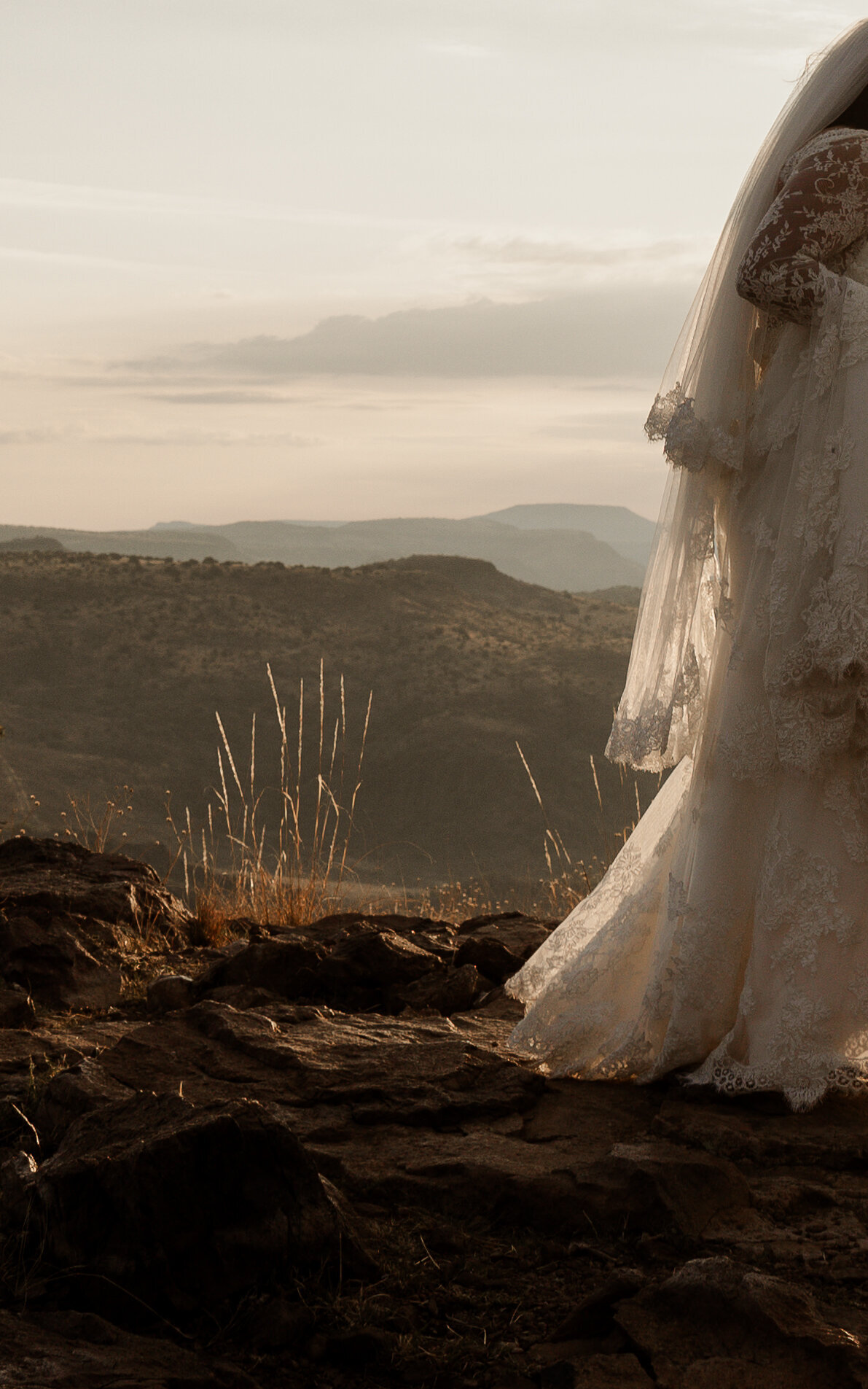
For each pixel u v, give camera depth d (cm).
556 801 11000
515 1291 202
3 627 13762
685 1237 213
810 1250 208
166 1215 194
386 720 12381
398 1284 201
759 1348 172
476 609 15612
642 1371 169
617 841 571
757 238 270
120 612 14388
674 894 285
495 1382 176
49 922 411
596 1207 221
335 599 15200
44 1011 358
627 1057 289
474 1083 280
